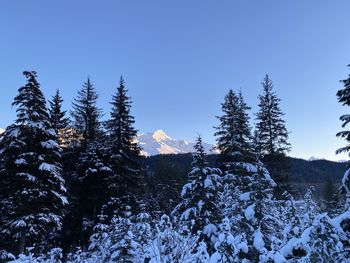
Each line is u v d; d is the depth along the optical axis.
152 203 30.52
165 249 9.39
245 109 31.39
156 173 64.56
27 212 22.05
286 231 9.68
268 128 34.84
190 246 9.55
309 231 8.23
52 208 24.05
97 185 30.62
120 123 34.69
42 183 23.11
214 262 8.80
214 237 13.90
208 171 17.00
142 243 12.99
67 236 29.98
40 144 23.33
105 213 28.47
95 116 45.12
